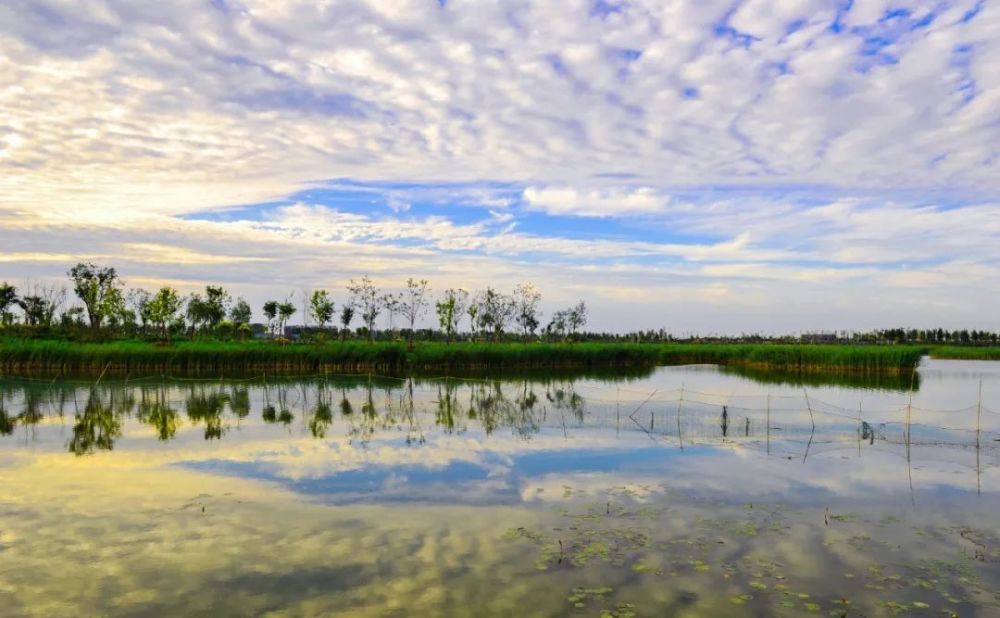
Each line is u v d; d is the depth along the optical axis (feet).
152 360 114.11
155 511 33.71
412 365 126.82
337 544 28.89
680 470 43.24
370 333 192.54
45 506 34.55
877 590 24.35
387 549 28.27
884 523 32.22
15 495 36.68
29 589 24.22
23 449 49.90
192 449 49.93
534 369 140.36
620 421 64.90
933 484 39.81
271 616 22.13
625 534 30.30
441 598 23.41
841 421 65.21
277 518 32.58
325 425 61.87
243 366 118.42
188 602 23.17
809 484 39.75
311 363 120.37
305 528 31.07
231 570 25.94
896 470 43.39
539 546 28.68
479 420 65.46
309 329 212.23
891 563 27.02
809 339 295.69
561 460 46.19
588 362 149.79
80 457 47.03
